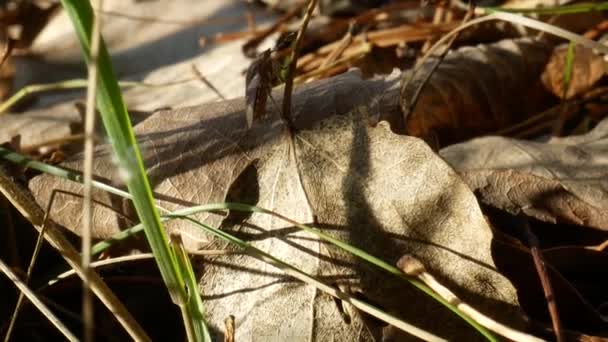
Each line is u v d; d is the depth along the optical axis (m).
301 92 0.19
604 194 0.19
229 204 0.17
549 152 0.20
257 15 0.35
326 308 0.17
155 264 0.19
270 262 0.17
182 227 0.18
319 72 0.27
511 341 0.16
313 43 0.31
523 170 0.19
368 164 0.18
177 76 0.30
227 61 0.30
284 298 0.17
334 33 0.31
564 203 0.19
